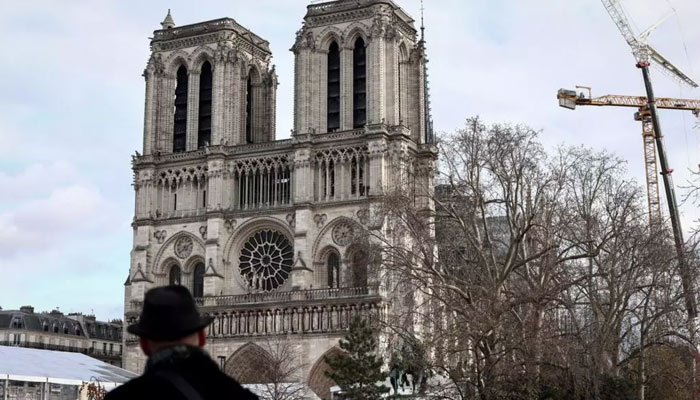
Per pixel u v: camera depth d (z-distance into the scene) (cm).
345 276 15162
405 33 16600
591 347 8681
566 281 9100
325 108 16150
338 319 14962
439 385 8844
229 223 16262
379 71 15712
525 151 10338
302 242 15550
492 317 8338
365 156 15538
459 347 8650
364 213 15312
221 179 16350
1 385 9719
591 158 11225
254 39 17650
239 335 15525
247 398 1086
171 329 1108
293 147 15938
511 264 9125
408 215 10300
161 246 16688
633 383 8788
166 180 16850
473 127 10250
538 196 9938
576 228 10212
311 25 16362
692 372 9869
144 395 1045
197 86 17075
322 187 15775
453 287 8806
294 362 15062
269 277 15938
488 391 8156
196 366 1089
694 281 9781
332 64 16450
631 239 10506
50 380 9256
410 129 16375
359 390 9556
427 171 16050
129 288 16675
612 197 11044
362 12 16088
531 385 8212
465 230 9525
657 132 11806
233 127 16700
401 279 9862
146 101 17162
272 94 17862
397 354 9656
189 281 16462
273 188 16150
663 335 9831
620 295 9600
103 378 10081
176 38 17212
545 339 8306
